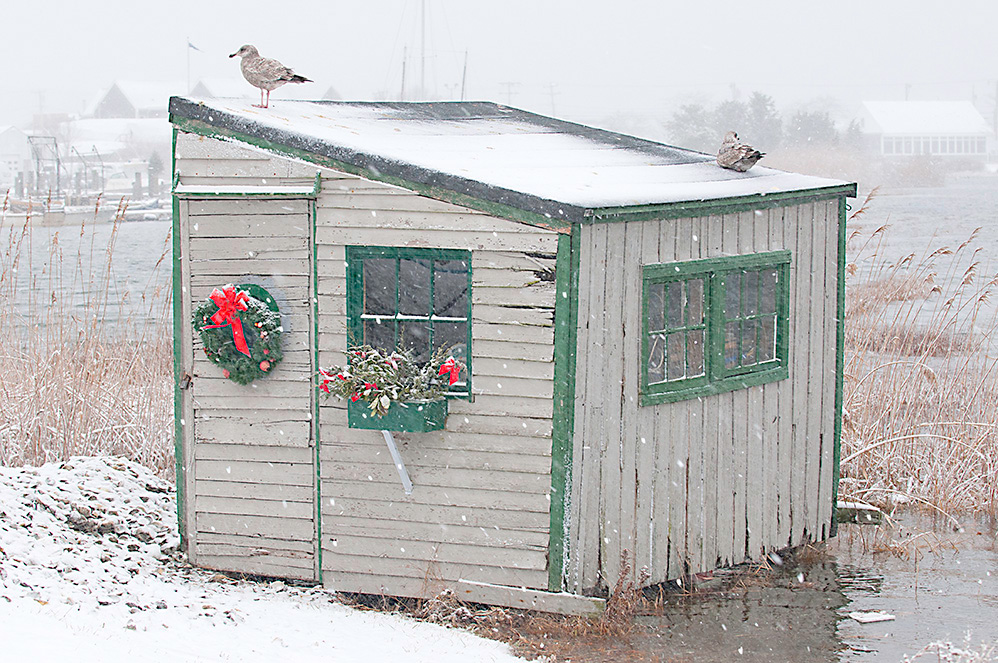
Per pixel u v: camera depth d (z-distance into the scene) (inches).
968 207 1813.5
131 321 492.7
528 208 265.6
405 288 312.5
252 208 298.7
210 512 310.3
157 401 415.2
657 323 296.4
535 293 272.7
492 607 284.2
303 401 298.8
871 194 450.3
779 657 259.6
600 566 283.7
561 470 274.5
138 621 248.4
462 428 283.6
